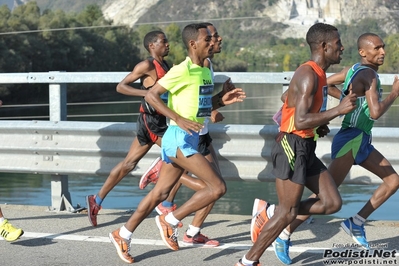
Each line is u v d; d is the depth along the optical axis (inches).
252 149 282.4
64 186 311.1
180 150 226.7
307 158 211.6
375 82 229.9
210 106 233.1
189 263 234.5
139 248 252.4
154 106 225.3
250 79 283.7
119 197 507.2
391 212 440.8
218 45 246.1
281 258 231.3
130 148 282.5
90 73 294.4
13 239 248.1
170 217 238.2
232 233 274.1
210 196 228.4
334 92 254.8
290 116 211.2
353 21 7824.8
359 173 275.1
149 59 270.5
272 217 214.1
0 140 307.4
